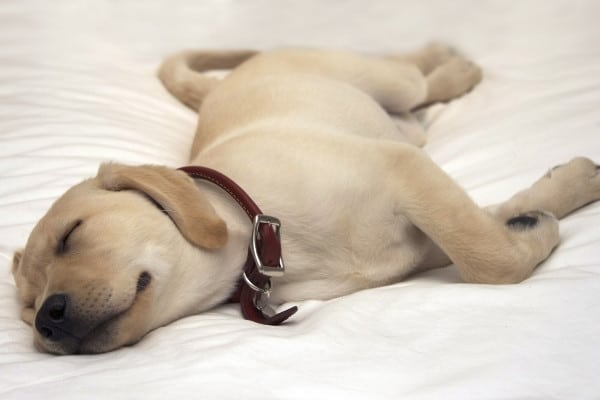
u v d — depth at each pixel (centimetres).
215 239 57
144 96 93
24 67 98
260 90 74
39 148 79
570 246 60
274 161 61
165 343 53
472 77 93
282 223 60
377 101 84
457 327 51
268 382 47
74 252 55
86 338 53
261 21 108
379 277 62
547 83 88
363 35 106
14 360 53
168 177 59
